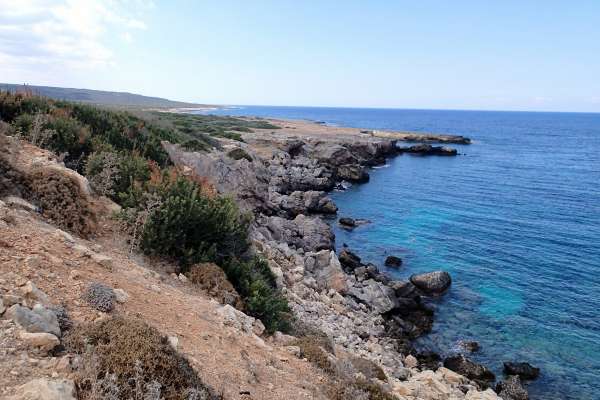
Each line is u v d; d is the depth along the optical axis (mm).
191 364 5957
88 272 7191
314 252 27781
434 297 24906
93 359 4598
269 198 37344
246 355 7395
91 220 10562
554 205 47094
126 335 5180
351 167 61531
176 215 11406
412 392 11922
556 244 34094
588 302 24250
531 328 21375
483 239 35250
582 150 103750
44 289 5855
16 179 9672
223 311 8852
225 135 63469
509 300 24484
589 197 51250
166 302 7887
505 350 19406
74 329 5223
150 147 21016
